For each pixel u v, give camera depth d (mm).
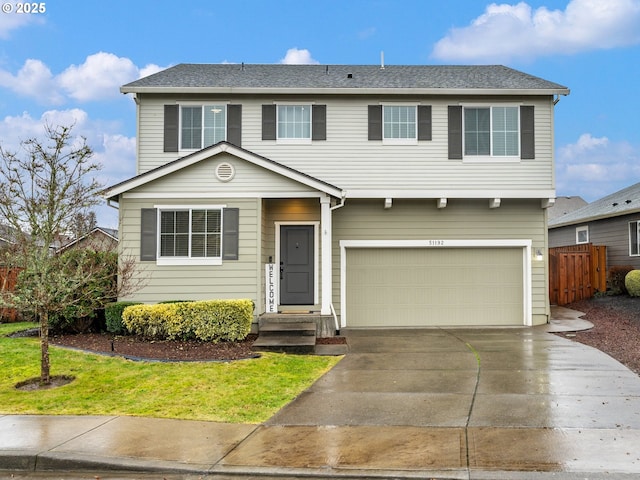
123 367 8055
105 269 9148
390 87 13430
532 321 13734
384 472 4414
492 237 13844
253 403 6473
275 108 13633
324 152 13555
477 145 13625
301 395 6855
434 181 13508
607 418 5707
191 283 11609
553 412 5938
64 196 7656
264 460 4730
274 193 11734
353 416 5965
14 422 5762
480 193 13453
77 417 5949
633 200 18875
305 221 13164
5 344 9492
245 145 13570
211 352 9297
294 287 13195
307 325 11016
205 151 11617
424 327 13586
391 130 13672
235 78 14453
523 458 4633
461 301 13898
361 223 13805
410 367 8438
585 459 4582
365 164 13539
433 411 6086
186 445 5109
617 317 13812
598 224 20156
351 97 13656
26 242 7465
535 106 13727
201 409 6238
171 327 10203
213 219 11742
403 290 13883
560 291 16531
